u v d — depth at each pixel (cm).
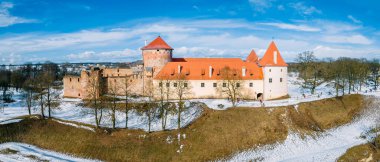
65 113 8550
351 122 7931
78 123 7538
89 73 9688
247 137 6819
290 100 8888
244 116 7475
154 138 6738
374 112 8331
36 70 19125
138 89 9975
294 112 7794
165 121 7219
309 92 10981
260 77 9419
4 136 6881
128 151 6372
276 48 9575
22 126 7312
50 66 19712
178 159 6153
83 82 9719
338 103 8669
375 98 9019
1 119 7700
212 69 9506
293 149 6581
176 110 8156
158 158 6175
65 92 10125
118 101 9044
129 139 6756
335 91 11100
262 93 9438
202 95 9319
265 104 8294
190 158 6175
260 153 6400
